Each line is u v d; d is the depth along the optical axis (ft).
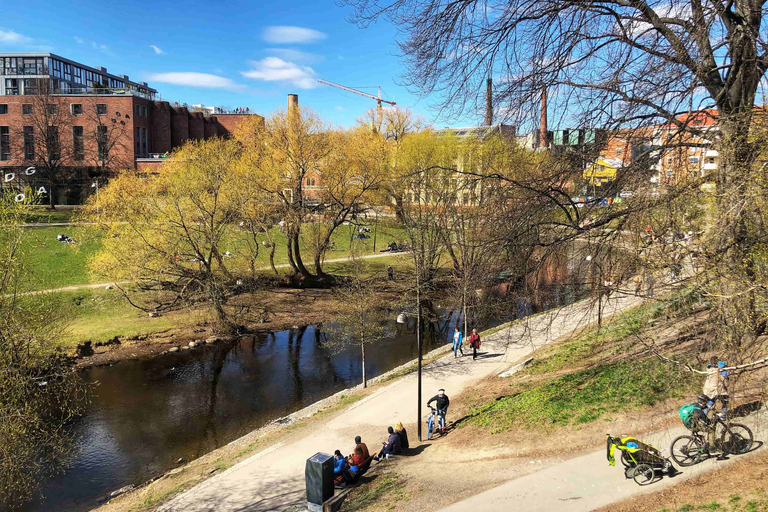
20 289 61.31
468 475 42.29
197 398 80.33
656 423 41.93
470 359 82.74
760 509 27.20
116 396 80.59
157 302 120.67
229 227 128.26
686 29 32.01
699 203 29.25
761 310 25.07
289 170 139.95
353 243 160.56
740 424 33.58
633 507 32.07
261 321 119.75
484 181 41.73
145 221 110.42
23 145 239.91
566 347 73.41
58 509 52.70
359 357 100.07
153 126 281.74
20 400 57.16
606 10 36.24
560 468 39.42
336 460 46.42
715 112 33.60
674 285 27.81
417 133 148.46
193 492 49.42
